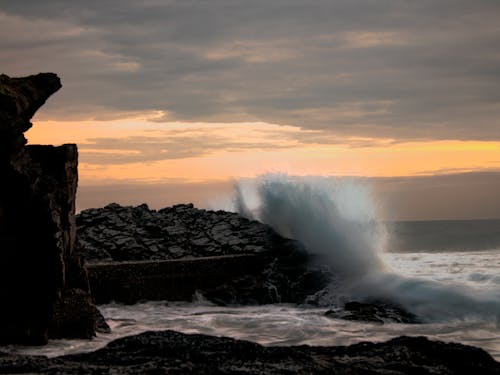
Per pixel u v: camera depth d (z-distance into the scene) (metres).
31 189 13.74
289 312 19.55
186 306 20.83
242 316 18.20
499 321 17.75
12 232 13.70
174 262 21.12
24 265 13.65
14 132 13.65
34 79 14.62
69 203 14.97
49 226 13.72
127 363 7.27
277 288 21.83
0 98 13.43
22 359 7.48
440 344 7.83
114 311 19.36
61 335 14.12
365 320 17.50
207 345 7.74
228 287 21.52
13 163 13.68
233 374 6.70
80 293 14.61
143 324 17.02
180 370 6.82
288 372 6.77
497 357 13.35
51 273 13.65
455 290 19.36
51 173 14.84
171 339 7.95
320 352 7.73
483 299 18.77
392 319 17.69
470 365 7.41
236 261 22.22
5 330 13.40
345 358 7.43
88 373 6.84
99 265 20.06
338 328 16.58
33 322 13.54
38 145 15.16
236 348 7.64
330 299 21.09
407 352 7.53
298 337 15.54
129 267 20.44
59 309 14.09
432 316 18.25
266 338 15.44
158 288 20.78
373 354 7.60
